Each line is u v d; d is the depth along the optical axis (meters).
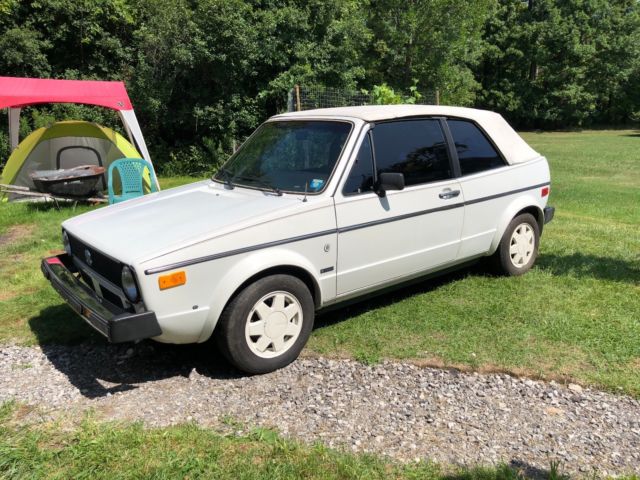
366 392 3.58
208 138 15.39
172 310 3.38
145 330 3.30
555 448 2.99
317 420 3.25
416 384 3.67
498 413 3.33
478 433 3.12
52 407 3.42
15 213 9.32
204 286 3.48
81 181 9.33
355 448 2.96
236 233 3.59
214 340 3.79
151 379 3.79
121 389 3.65
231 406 3.41
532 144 27.28
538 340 4.25
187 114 15.20
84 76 15.89
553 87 40.34
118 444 2.95
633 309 4.81
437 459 2.88
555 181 13.85
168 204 4.34
